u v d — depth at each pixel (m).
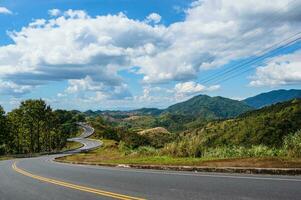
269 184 11.62
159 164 21.41
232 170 15.96
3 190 14.92
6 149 94.50
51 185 15.58
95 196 11.70
